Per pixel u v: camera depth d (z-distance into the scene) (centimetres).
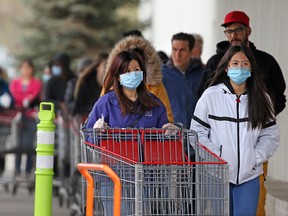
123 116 1959
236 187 1959
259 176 1981
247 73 1928
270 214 2625
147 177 1758
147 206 1762
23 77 4697
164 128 1873
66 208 3591
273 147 1978
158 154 1872
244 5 3731
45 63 8806
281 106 2377
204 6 4809
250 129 1942
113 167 1812
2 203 3734
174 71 2625
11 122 3966
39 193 2136
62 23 8894
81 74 3192
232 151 1942
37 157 2139
